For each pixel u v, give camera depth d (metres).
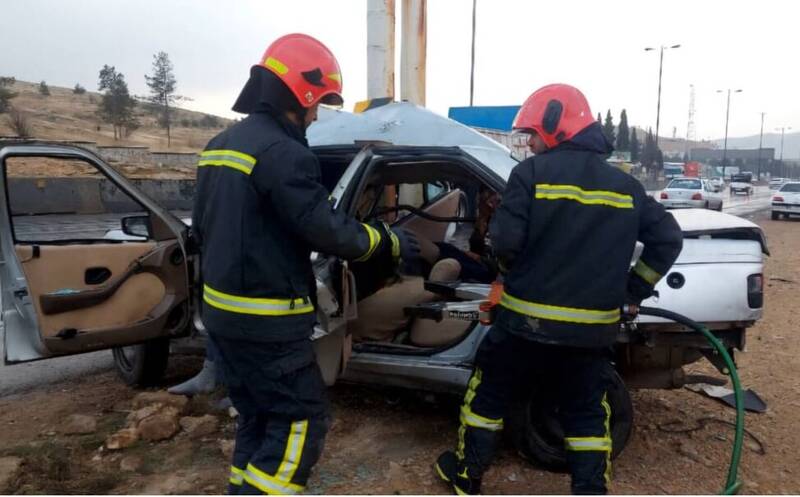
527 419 3.60
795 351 6.11
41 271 3.89
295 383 2.62
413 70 8.15
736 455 3.42
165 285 4.28
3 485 3.41
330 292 3.42
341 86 2.79
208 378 4.55
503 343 3.01
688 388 5.04
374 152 3.94
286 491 2.59
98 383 5.12
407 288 4.36
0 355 5.65
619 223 2.84
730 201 44.34
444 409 4.50
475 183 4.65
